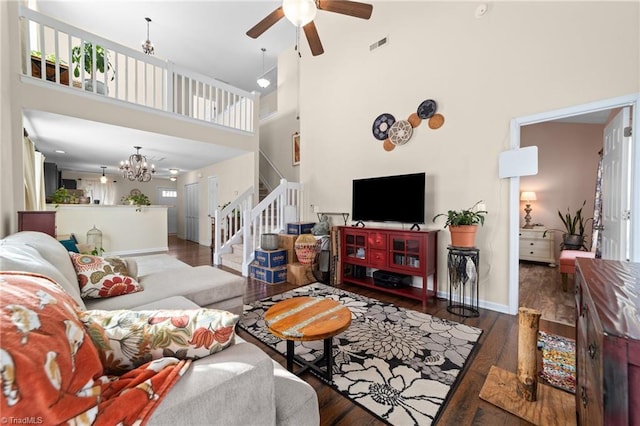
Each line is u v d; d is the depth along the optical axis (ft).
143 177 18.11
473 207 9.77
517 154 8.57
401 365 5.99
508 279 9.01
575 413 4.52
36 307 2.16
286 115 21.25
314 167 15.61
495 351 6.59
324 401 4.93
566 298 10.27
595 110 7.66
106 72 12.25
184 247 23.53
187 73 15.03
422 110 11.02
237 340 3.63
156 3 15.43
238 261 15.10
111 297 6.07
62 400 1.87
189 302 5.96
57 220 17.47
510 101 8.98
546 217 16.66
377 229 11.00
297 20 7.03
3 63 8.52
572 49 7.91
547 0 8.30
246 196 17.89
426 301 9.75
